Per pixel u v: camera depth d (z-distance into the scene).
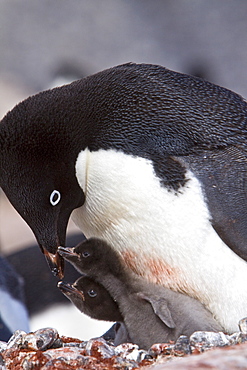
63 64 11.41
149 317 4.93
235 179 4.96
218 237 4.96
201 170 4.97
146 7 12.61
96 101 5.01
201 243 4.96
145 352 4.83
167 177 4.96
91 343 4.84
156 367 4.70
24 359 4.82
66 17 12.51
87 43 12.05
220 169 4.97
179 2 12.60
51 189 5.01
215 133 4.99
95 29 12.34
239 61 11.68
